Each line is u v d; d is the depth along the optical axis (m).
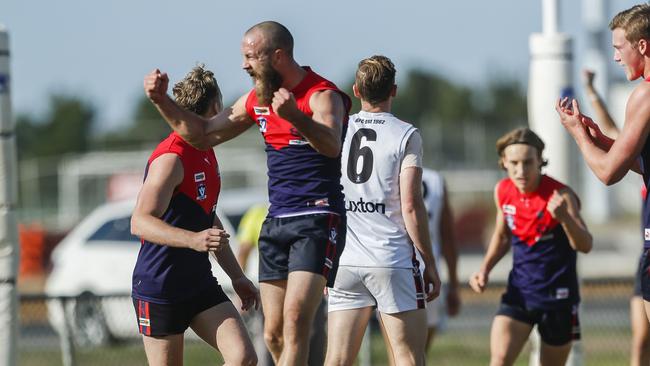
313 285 21.67
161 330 22.75
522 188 28.08
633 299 30.03
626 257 99.12
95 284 53.88
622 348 44.97
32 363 43.06
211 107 23.31
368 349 37.50
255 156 121.19
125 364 38.69
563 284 28.33
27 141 194.75
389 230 24.95
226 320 22.64
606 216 135.12
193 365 41.09
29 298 34.31
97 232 55.06
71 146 189.00
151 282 22.64
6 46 27.00
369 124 25.30
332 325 25.45
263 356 33.16
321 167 21.98
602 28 103.69
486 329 50.53
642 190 23.39
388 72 25.33
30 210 130.25
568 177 35.19
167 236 21.58
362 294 25.28
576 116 21.83
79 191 124.88
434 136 136.12
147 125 146.12
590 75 30.19
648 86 20.78
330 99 20.88
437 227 31.88
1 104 26.94
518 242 28.59
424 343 25.11
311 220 21.92
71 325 35.03
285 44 21.06
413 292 24.92
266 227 22.55
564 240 28.30
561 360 29.09
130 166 125.88
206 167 23.09
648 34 21.17
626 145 20.83
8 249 27.08
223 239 21.36
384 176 24.92
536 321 28.64
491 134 136.12
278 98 19.25
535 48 35.22
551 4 35.06
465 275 82.31
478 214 110.00
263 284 22.91
